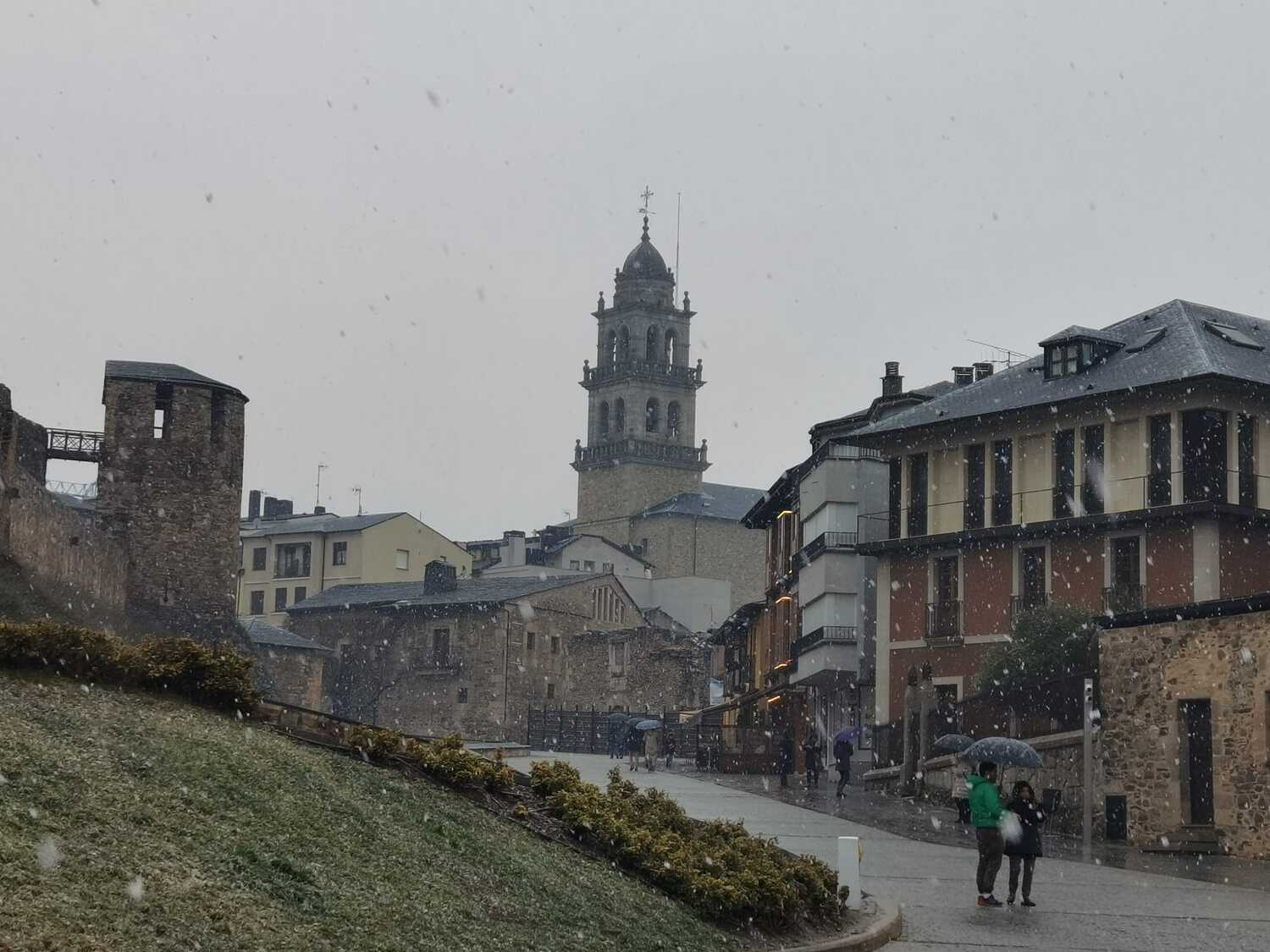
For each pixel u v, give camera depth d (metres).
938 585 53.03
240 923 11.33
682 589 132.38
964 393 54.09
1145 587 47.03
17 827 11.59
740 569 151.12
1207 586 45.84
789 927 17.00
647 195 172.12
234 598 76.75
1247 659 29.02
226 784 14.46
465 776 17.95
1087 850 29.72
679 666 96.94
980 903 20.47
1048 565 49.66
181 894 11.43
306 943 11.44
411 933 12.48
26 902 10.28
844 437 55.56
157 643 17.70
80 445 75.88
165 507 74.69
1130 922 19.31
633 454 161.62
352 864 13.64
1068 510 49.22
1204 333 49.19
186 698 17.36
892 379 65.00
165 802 13.35
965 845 28.88
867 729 56.81
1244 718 28.97
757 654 78.25
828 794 43.06
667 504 153.62
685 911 16.34
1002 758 27.88
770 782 49.69
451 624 100.81
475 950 12.67
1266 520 46.62
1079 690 34.34
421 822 15.84
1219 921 19.69
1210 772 30.52
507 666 98.69
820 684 61.94
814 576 60.31
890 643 54.16
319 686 99.12
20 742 13.54
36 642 16.25
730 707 78.31
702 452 165.12
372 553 118.00
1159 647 31.19
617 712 94.25
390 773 17.41
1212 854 29.23
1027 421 50.56
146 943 10.39
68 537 59.19
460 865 14.88
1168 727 30.80
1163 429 47.09
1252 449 47.22
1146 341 49.69
